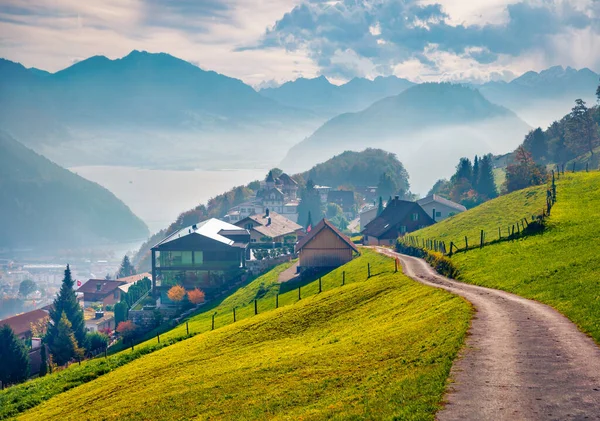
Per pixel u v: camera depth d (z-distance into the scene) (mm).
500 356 30188
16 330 160375
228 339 63125
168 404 39875
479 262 62969
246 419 31547
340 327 54062
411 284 61781
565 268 49031
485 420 22859
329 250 114812
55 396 60344
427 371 29625
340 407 28250
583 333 33250
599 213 67938
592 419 22328
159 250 137125
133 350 80812
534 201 97625
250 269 132375
